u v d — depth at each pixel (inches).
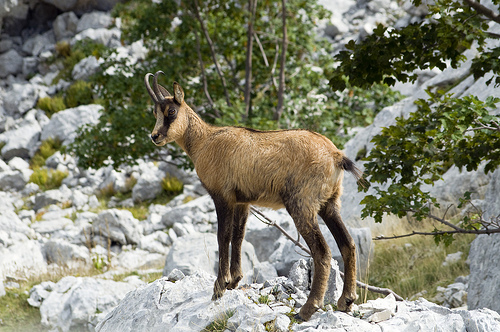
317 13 1868.8
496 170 892.0
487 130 623.8
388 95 1699.1
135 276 1251.8
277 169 486.6
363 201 666.8
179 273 634.8
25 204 2160.4
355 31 2694.4
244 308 501.4
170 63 1775.3
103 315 1032.2
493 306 736.3
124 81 1692.9
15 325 1104.2
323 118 1628.9
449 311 516.7
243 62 1911.9
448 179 1196.5
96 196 2170.3
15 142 2498.8
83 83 2657.5
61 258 1504.7
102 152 1635.1
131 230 1638.8
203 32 1830.7
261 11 1893.5
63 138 2485.2
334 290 559.8
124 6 1891.0
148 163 2274.9
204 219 1737.2
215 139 524.4
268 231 1213.7
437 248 1032.2
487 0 1568.7
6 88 2834.6
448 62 1611.7
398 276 990.4
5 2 2827.3
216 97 1801.2
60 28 2920.8
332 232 497.0
